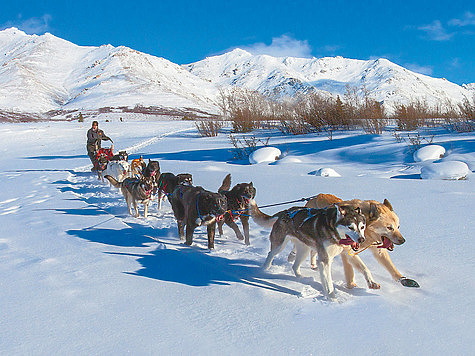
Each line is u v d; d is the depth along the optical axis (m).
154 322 3.80
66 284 4.72
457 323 3.65
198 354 3.29
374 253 4.86
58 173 15.73
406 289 4.47
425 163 12.38
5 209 9.59
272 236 5.35
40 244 6.39
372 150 14.96
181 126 39.50
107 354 3.29
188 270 5.20
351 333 3.57
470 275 4.57
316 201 5.79
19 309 4.10
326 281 4.39
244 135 25.48
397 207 7.35
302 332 3.60
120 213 9.20
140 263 5.46
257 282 4.91
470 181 9.38
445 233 5.85
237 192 6.71
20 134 33.81
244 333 3.60
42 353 3.32
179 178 8.50
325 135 21.30
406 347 3.33
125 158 13.23
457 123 19.70
